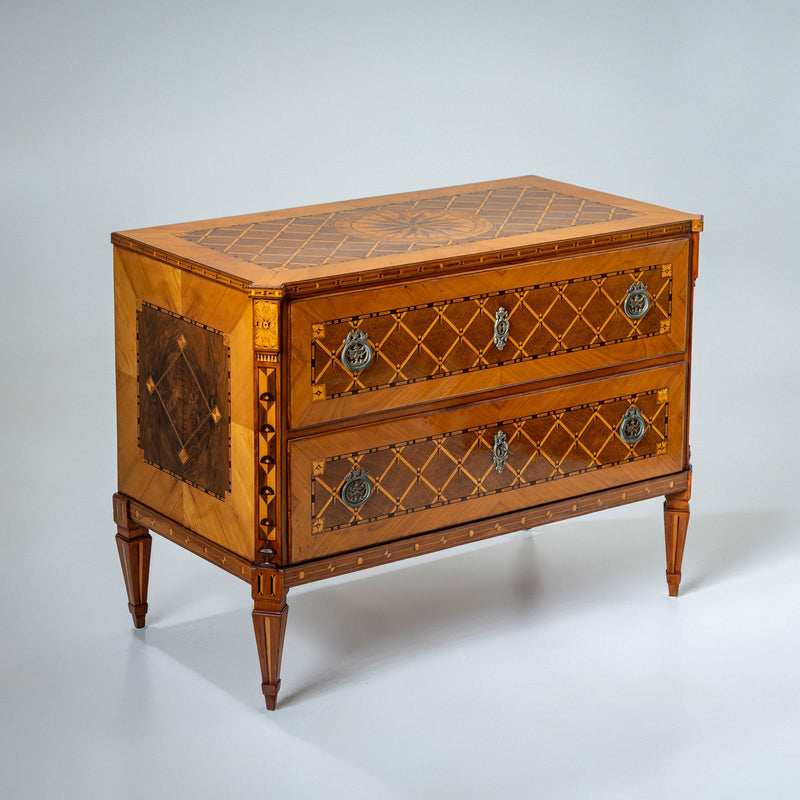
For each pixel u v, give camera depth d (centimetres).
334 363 536
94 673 563
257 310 526
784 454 685
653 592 604
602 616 591
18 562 616
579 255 565
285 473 534
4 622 585
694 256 585
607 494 585
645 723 543
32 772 525
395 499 552
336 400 538
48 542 627
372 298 538
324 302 532
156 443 562
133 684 559
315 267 537
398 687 558
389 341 543
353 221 578
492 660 570
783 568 617
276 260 542
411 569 619
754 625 586
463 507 563
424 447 553
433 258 545
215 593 604
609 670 565
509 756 530
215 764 528
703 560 621
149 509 568
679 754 531
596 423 579
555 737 538
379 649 575
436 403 553
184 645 577
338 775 524
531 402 566
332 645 577
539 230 570
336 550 546
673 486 594
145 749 534
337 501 544
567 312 567
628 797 517
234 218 580
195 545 556
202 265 538
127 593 591
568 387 571
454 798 516
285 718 545
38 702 550
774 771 526
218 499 547
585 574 616
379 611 595
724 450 687
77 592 602
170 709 549
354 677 562
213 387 542
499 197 605
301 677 562
